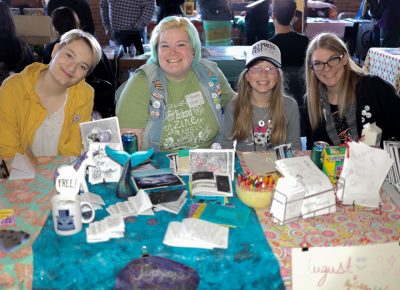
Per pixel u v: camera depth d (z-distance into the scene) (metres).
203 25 5.27
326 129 2.11
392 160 1.29
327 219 1.25
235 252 1.10
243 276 1.12
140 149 1.91
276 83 1.93
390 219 1.25
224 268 1.10
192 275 1.10
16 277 1.08
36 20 4.02
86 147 1.52
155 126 1.86
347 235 1.17
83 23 4.41
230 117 2.04
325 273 1.15
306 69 2.08
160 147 1.92
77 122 1.91
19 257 1.07
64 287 1.09
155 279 1.11
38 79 1.87
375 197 1.31
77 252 1.08
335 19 5.76
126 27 4.15
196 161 1.47
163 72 1.87
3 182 1.45
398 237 1.16
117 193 1.35
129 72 3.85
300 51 3.08
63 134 1.89
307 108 2.16
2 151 1.83
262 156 1.68
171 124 1.89
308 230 1.19
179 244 1.12
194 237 1.11
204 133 1.95
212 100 1.93
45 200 1.33
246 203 1.30
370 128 1.50
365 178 1.31
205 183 1.37
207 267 1.10
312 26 5.22
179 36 1.77
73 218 1.13
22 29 4.03
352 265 1.15
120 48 4.06
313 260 1.13
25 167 1.50
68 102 1.89
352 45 5.51
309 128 2.19
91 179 1.44
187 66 1.81
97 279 1.10
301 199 1.21
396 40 4.77
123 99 1.89
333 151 1.42
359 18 5.89
